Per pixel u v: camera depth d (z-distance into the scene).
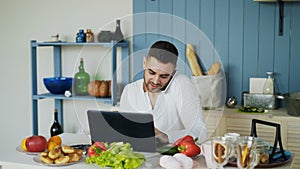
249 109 3.56
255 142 2.11
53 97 4.05
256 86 3.79
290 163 2.28
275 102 3.63
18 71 4.59
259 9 3.79
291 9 3.71
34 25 4.47
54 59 4.38
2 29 4.59
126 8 4.15
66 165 2.22
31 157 2.37
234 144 2.12
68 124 4.45
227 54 3.90
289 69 3.75
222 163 2.03
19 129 4.65
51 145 2.41
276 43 3.77
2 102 4.66
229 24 3.87
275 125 2.33
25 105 4.60
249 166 2.03
